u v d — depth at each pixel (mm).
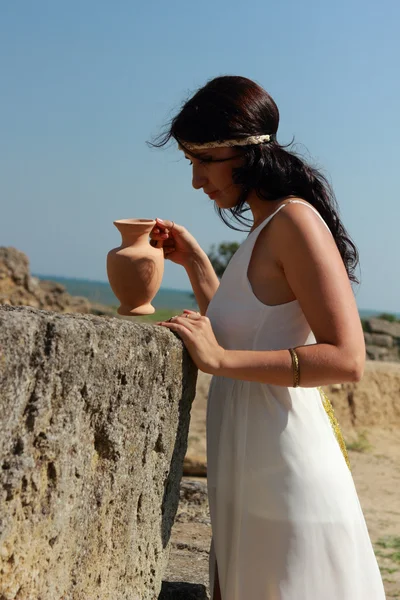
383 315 25828
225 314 2174
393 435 10461
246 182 2168
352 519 2059
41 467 1548
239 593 2055
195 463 7621
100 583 1890
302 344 2117
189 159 2275
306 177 2209
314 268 1981
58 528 1629
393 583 4738
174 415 2236
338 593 1987
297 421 2062
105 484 1842
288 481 2018
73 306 20359
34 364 1474
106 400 1783
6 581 1470
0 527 1425
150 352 1971
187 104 2227
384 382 11000
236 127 2133
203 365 2057
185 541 3850
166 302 122250
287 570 1986
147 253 2561
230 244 25047
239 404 2119
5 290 16484
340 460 2117
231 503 2129
